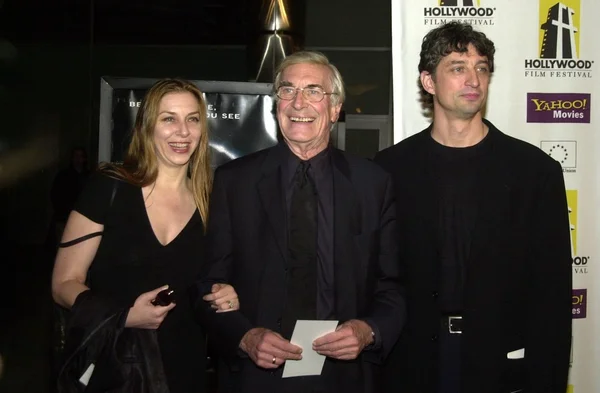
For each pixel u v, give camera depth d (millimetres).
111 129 3990
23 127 10344
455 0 3592
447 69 2773
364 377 2621
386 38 9250
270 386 2531
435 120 2912
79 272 2662
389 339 2559
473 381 2693
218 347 2547
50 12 10117
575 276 3635
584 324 3633
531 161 2791
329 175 2676
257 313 2549
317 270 2570
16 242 10156
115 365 2539
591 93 3609
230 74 9852
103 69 10023
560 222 2746
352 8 9234
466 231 2773
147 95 2791
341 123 5016
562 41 3594
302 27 6246
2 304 8430
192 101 2789
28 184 10258
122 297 2660
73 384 2559
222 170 2742
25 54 10281
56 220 8945
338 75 2711
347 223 2613
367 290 2633
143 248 2686
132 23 9945
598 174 3625
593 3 3592
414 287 2803
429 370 2756
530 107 3613
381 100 9281
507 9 3588
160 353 2646
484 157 2822
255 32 6195
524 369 2756
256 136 4160
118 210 2688
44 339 7102
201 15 9750
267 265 2562
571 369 3629
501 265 2713
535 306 2748
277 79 2689
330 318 2551
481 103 2775
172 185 2826
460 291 2748
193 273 2762
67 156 10203
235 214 2646
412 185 2861
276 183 2633
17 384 5758
